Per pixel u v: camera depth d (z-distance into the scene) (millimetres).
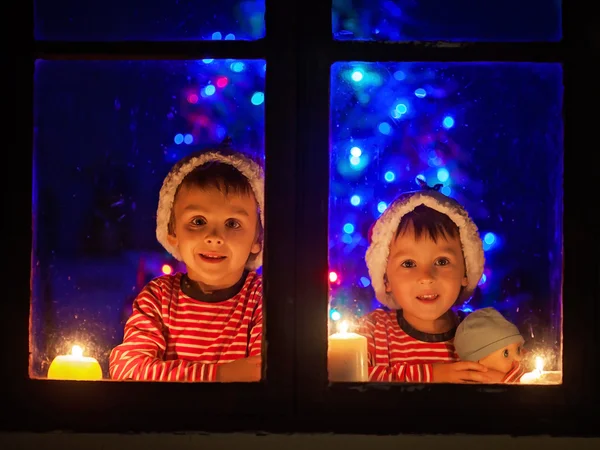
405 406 1217
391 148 1841
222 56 1268
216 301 1688
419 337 1697
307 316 1236
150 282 1724
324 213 1248
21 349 1251
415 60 1256
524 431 1210
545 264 1748
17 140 1270
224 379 1493
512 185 1775
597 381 1214
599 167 1230
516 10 1477
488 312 1614
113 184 1789
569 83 1239
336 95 1818
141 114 1794
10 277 1259
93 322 1775
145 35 1604
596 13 1239
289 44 1260
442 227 1699
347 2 1437
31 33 1273
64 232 1770
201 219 1701
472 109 1794
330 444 1216
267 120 1257
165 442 1226
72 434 1231
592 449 1203
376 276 1735
